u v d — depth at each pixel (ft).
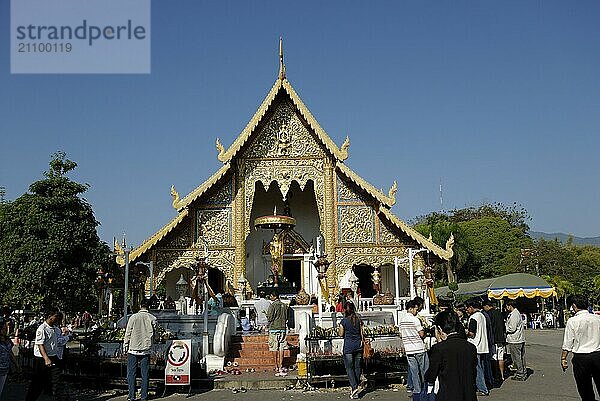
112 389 51.16
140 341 45.27
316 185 93.76
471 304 52.75
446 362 24.79
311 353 51.01
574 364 35.45
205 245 91.86
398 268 93.97
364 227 92.38
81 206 99.45
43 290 92.89
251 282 101.86
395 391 48.21
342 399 44.68
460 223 261.03
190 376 49.37
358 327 45.65
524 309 200.85
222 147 92.12
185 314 68.85
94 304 98.73
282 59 94.73
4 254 93.56
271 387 50.39
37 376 40.83
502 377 53.31
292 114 95.66
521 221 291.79
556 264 237.25
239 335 64.08
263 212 104.83
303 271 99.55
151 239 89.56
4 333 36.83
